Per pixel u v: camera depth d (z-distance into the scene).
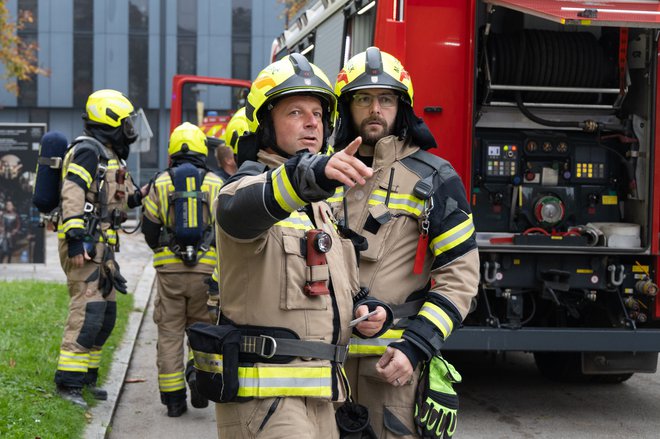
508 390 7.38
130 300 10.50
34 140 13.34
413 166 3.66
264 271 2.77
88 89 38.34
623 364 6.52
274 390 2.74
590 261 6.55
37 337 7.38
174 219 6.04
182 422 6.04
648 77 6.63
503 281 6.47
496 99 6.93
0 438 4.54
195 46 38.38
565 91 6.79
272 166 2.96
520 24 7.07
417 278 3.58
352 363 3.56
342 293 2.91
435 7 6.13
